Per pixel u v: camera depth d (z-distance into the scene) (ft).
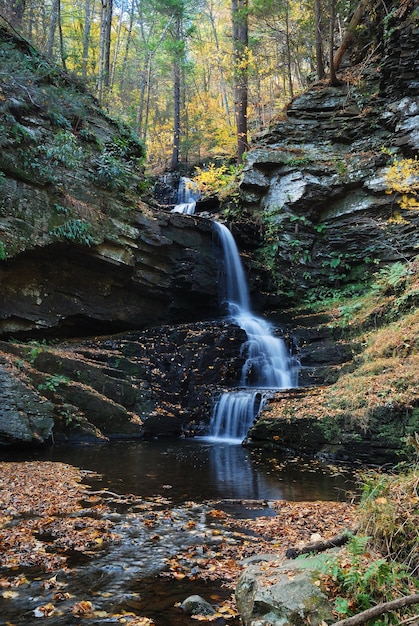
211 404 42.04
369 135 56.54
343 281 56.24
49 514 18.76
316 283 57.36
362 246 54.85
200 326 47.11
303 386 43.50
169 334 45.98
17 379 31.94
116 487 23.48
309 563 11.29
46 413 32.53
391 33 53.21
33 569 13.87
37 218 40.04
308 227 58.03
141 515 19.13
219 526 18.10
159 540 16.51
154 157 125.29
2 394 30.86
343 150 57.88
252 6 69.10
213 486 24.31
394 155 52.95
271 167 60.23
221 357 44.52
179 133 106.63
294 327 52.65
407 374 31.17
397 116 53.83
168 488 23.68
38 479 23.68
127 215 46.55
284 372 46.93
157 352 44.39
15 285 40.45
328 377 41.98
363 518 12.37
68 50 79.87
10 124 39.45
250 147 67.62
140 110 99.40
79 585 13.01
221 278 53.88
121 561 14.67
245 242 58.80
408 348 35.35
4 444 30.35
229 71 96.53
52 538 16.33
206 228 53.11
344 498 22.34
